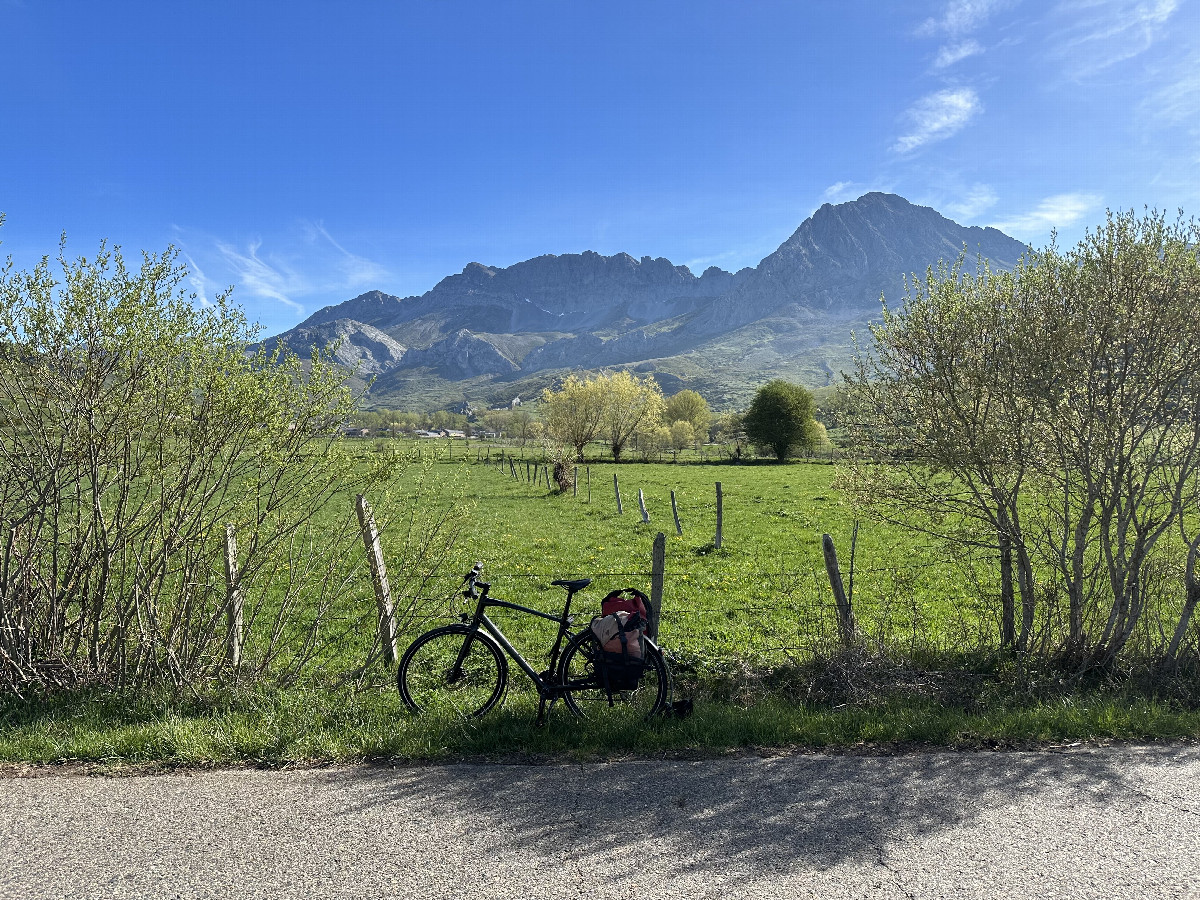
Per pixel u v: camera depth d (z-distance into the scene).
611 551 20.50
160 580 6.92
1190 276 7.20
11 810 4.79
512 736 6.00
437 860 4.20
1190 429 7.54
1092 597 8.07
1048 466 7.97
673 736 6.03
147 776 5.35
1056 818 4.74
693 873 4.08
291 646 10.18
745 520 26.89
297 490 7.29
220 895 3.86
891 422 8.47
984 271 7.94
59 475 6.71
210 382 6.73
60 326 6.34
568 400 69.81
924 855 4.28
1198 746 6.02
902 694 7.21
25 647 6.75
